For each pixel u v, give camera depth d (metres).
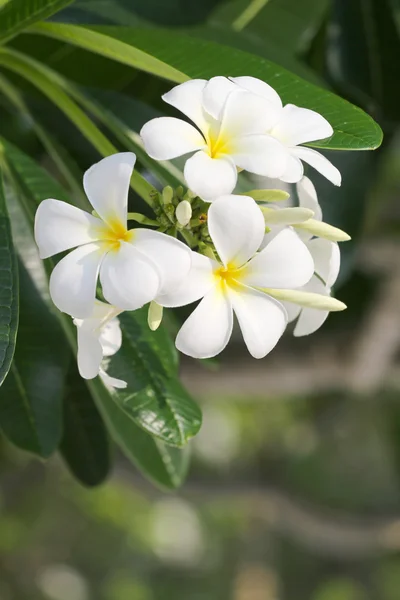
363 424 2.76
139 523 3.88
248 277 0.90
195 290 0.88
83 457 1.15
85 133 0.99
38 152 1.41
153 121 0.88
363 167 1.23
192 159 0.88
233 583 4.14
